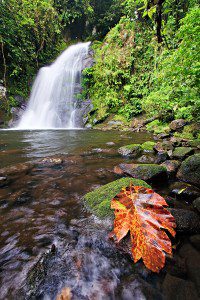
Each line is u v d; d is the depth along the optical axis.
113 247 1.44
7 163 3.64
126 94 12.96
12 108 12.35
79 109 13.70
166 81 5.03
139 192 1.75
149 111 11.07
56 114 13.65
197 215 1.71
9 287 1.14
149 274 1.22
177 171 3.00
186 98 4.57
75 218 1.84
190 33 3.32
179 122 7.82
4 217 1.86
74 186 2.60
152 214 1.49
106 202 1.90
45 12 16.20
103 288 1.14
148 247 1.27
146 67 12.81
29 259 1.35
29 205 2.09
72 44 20.53
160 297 1.08
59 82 15.09
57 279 1.19
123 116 12.27
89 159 4.00
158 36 2.47
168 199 2.20
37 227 1.71
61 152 4.69
